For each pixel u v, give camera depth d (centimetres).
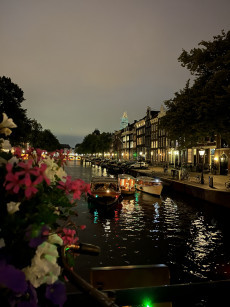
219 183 2645
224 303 204
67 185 155
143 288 197
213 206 2092
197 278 984
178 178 3181
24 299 111
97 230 1551
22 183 116
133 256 1166
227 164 3581
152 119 7712
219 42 1791
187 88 1931
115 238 1405
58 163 174
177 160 5809
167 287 198
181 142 1939
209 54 1831
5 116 151
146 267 245
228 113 1580
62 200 152
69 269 147
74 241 176
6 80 4084
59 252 159
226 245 1310
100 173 5950
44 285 121
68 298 160
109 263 1082
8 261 108
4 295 97
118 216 1908
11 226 110
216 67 1762
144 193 2958
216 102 1571
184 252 1218
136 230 1562
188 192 2558
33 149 172
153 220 1800
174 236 1450
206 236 1451
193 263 1105
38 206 121
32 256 115
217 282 207
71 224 165
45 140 8662
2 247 110
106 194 2033
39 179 119
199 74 1923
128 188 2805
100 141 11794
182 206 2233
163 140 6800
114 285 238
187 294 203
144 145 8600
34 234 110
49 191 155
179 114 1788
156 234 1485
